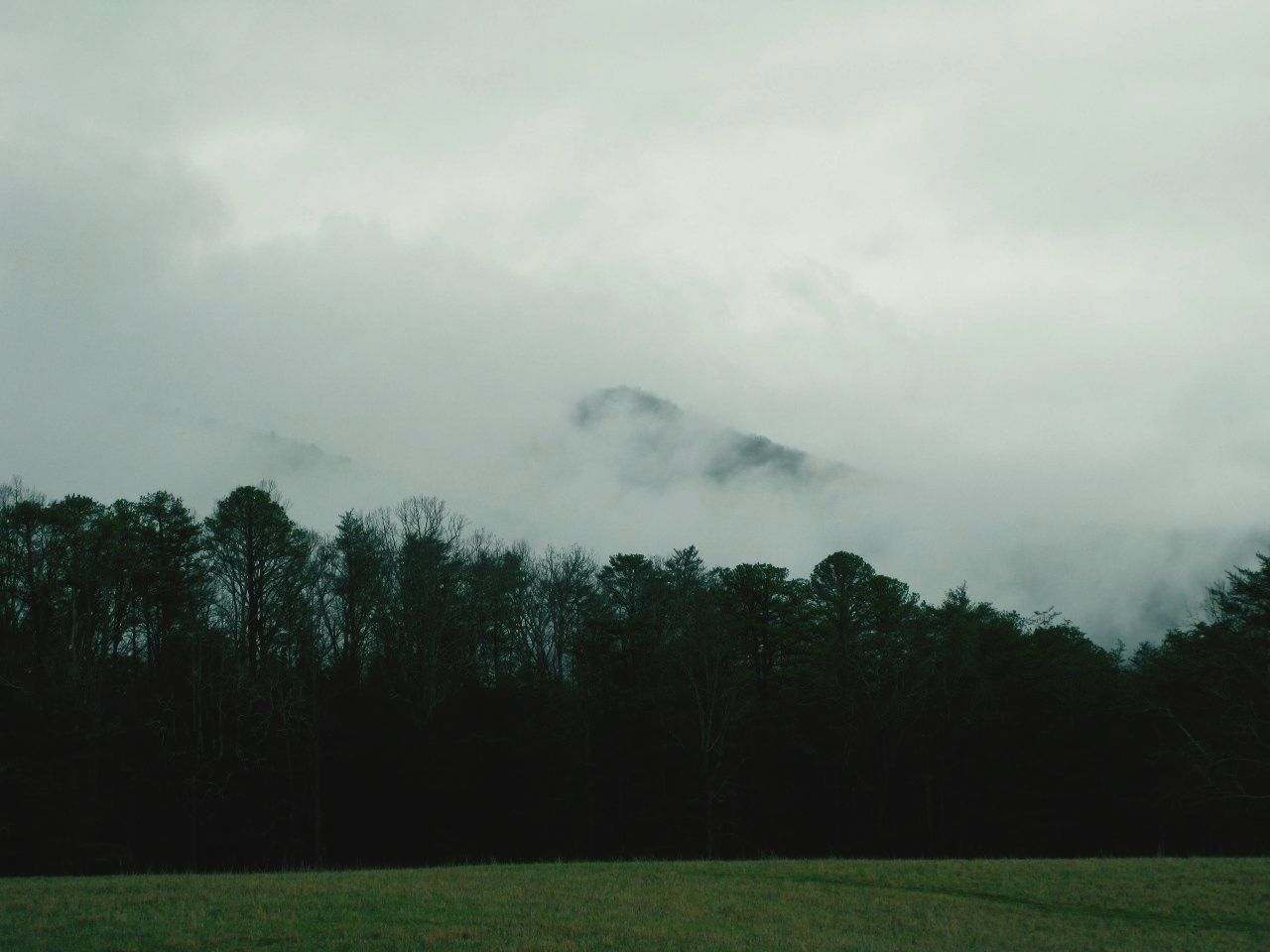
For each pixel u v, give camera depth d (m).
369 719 57.00
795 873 30.88
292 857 53.22
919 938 22.58
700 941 20.59
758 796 59.50
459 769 56.03
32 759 47.97
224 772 52.53
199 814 52.19
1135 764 58.06
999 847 59.03
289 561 58.41
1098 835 58.75
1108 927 24.17
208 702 54.03
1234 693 52.69
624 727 59.41
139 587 60.44
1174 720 53.66
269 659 56.38
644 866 32.75
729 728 59.03
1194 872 30.83
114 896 24.34
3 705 48.59
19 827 46.88
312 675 57.75
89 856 48.88
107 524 58.00
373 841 54.72
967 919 24.75
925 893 27.72
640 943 20.16
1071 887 28.69
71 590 55.62
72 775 49.62
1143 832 57.78
